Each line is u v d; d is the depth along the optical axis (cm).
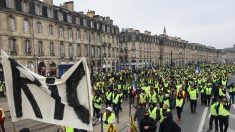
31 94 599
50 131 1538
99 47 6306
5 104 2634
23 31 4178
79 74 573
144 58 9719
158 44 10969
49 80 596
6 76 597
